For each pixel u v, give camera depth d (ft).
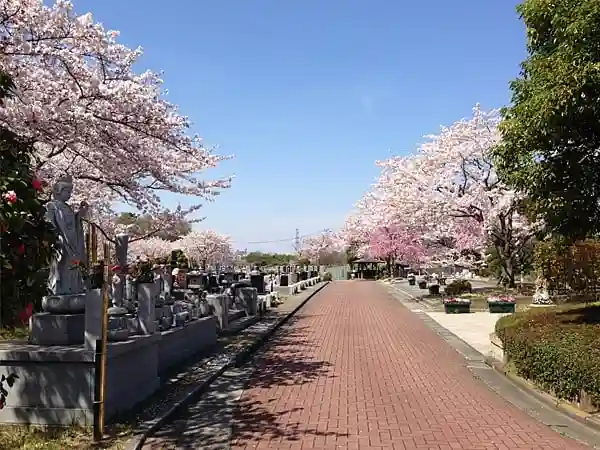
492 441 21.29
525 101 29.27
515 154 30.19
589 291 62.95
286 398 28.35
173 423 23.77
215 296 52.26
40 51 30.63
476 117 88.69
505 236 87.20
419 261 134.31
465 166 89.35
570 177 28.81
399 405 26.99
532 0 29.12
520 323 34.55
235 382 32.14
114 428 21.86
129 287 38.06
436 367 37.01
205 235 213.46
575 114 26.00
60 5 31.04
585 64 25.40
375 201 142.82
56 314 24.57
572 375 24.47
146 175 46.29
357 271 238.27
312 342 48.80
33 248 16.63
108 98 33.58
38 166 30.07
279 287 113.80
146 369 27.40
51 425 22.07
